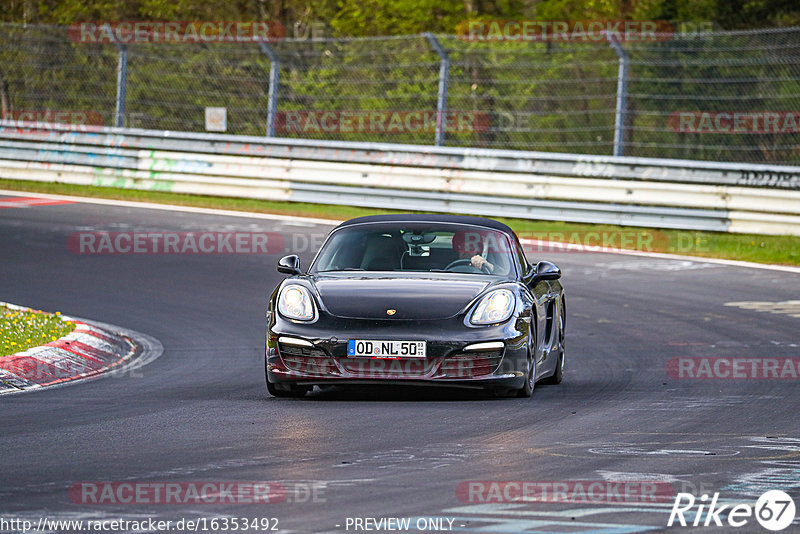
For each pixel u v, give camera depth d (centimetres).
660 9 10281
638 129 8606
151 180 8562
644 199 7169
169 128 10006
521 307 3052
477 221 3516
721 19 10188
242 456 2259
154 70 10025
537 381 3391
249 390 3219
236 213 7688
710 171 7088
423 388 3269
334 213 7831
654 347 4072
